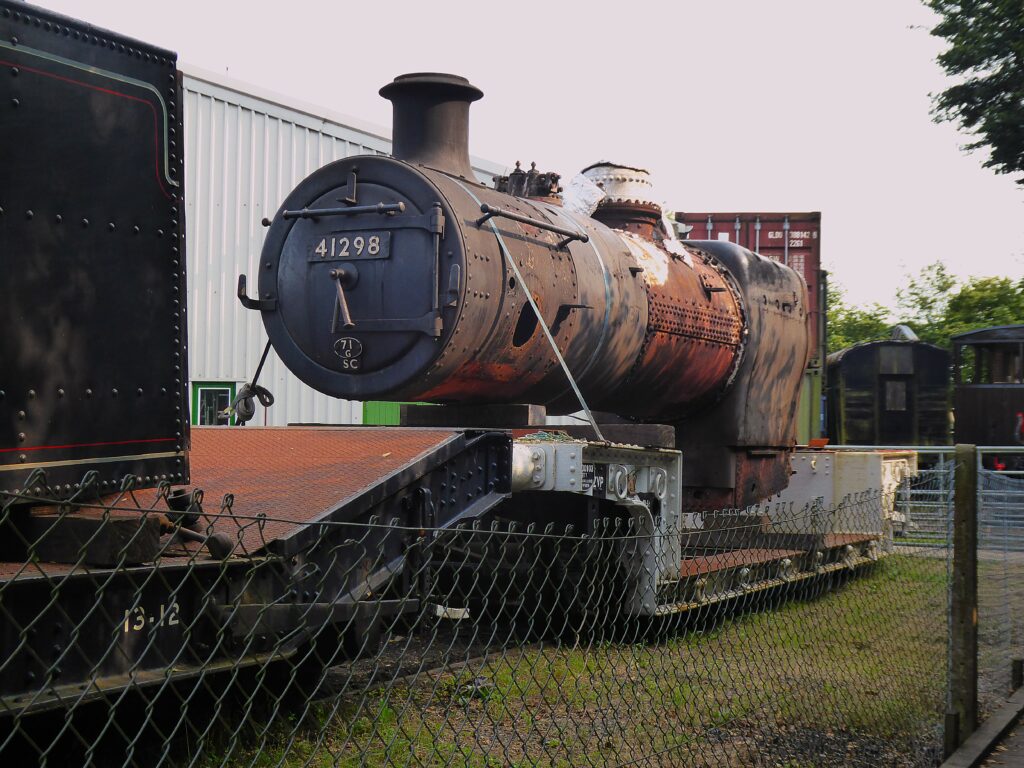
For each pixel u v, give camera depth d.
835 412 26.45
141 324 4.49
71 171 4.20
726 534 10.01
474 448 6.22
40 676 3.56
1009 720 6.04
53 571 3.68
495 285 7.34
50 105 4.12
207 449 6.68
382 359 7.35
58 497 4.07
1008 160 26.39
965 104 26.72
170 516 4.50
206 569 4.26
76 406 4.17
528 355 7.84
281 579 4.67
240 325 15.02
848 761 5.03
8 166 3.95
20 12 4.01
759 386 11.04
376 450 6.05
